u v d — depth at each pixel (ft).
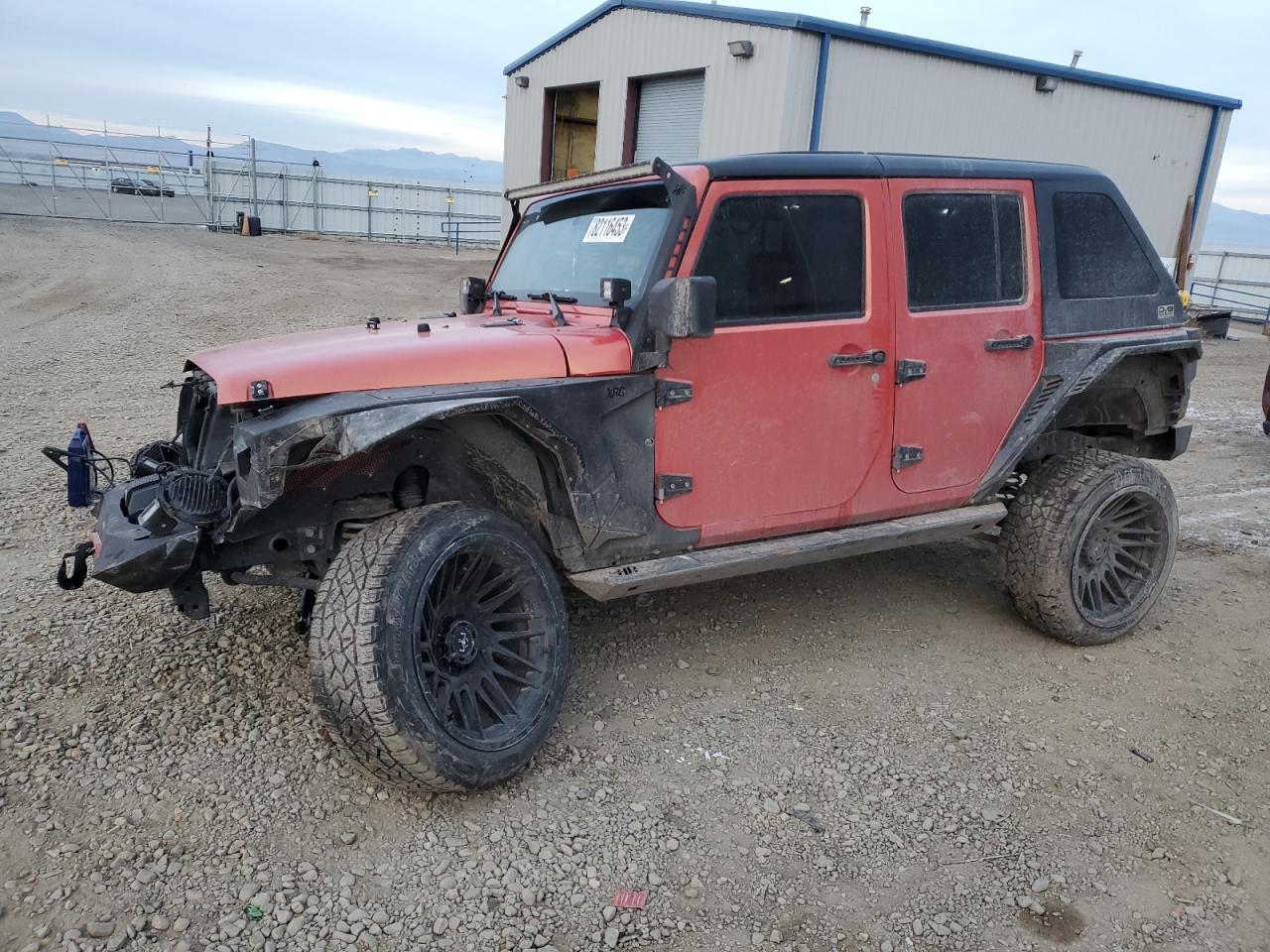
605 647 13.70
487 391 9.85
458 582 10.21
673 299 9.92
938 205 12.85
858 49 45.39
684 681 12.78
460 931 8.22
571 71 58.03
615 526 10.91
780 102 44.09
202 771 10.15
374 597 8.96
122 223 105.19
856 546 12.63
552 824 9.70
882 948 8.34
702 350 11.17
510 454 10.68
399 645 8.96
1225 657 14.26
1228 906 9.04
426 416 9.07
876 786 10.64
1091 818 10.27
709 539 11.77
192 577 10.14
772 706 12.25
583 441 10.41
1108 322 14.48
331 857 9.02
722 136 47.44
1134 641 14.76
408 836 9.37
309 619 12.37
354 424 8.90
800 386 11.86
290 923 8.16
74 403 27.35
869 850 9.59
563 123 62.64
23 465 20.89
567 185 13.39
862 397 12.35
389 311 50.98
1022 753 11.46
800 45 43.52
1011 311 13.47
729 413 11.48
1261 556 18.85
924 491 13.24
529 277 13.61
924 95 48.32
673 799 10.23
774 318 11.66
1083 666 13.82
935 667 13.56
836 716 12.09
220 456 10.46
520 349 10.40
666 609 15.12
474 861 9.08
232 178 120.67
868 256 12.24
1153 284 15.03
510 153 65.51
